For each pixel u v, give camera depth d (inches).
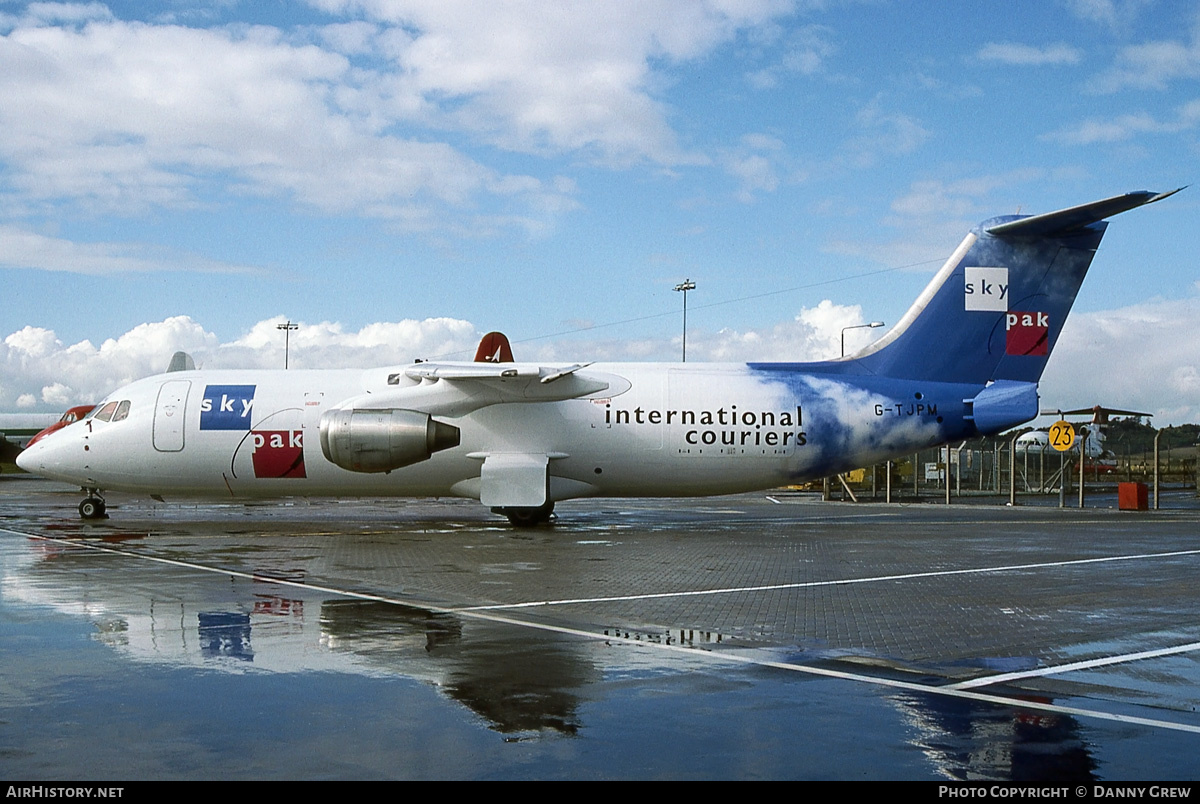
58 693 299.7
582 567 633.0
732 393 984.3
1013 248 998.4
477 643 379.2
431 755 242.4
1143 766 235.3
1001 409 989.2
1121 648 376.2
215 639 384.2
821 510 1298.0
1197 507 1435.8
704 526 989.8
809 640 389.4
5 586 530.3
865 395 990.4
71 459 999.6
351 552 721.0
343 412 917.8
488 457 962.1
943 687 312.2
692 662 347.3
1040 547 764.6
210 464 987.3
